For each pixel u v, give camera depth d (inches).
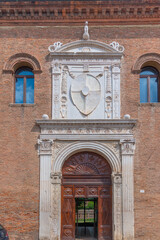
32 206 625.6
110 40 682.2
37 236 616.7
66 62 671.8
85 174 655.8
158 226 617.3
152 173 633.6
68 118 652.7
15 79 689.6
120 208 625.6
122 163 634.2
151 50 674.8
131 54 674.2
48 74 669.3
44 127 645.9
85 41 676.7
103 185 651.5
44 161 635.5
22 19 688.4
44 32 685.3
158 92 680.4
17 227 619.8
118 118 647.8
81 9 679.7
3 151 642.8
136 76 666.2
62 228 638.5
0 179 633.6
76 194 649.6
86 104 656.4
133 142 638.5
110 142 645.9
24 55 677.3
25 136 647.1
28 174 634.8
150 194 627.2
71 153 649.6
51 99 661.3
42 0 682.2
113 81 663.1
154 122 650.2
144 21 685.9
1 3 677.9
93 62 672.4
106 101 657.6
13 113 655.8
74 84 665.0
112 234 630.5
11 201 627.2
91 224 932.6
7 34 685.3
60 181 636.7
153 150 640.4
